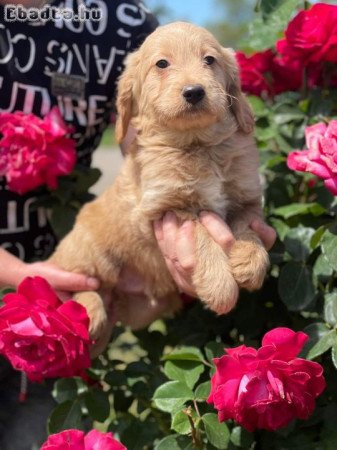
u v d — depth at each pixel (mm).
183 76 456
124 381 486
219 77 484
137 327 562
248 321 506
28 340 442
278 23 530
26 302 451
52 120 561
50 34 576
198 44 480
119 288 558
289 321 503
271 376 380
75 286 531
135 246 527
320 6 510
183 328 542
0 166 560
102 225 540
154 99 478
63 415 472
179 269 473
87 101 598
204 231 464
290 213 493
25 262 617
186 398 427
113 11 601
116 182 543
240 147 485
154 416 503
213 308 445
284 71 593
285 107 543
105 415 479
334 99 556
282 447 435
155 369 499
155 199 478
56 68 581
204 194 473
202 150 479
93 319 512
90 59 592
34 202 596
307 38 510
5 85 571
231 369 386
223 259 452
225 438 414
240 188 483
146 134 501
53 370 445
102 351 534
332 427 428
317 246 454
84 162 637
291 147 543
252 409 391
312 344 421
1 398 619
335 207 473
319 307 457
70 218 596
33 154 553
